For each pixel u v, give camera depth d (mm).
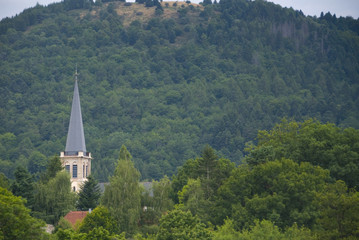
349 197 197875
